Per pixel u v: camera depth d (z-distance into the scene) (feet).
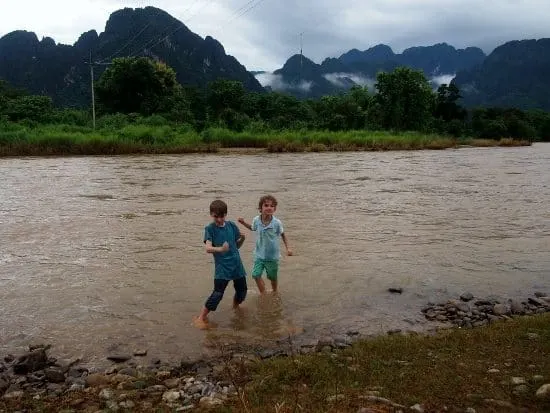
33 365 15.60
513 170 80.64
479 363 14.17
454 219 39.34
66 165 83.56
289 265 26.78
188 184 59.98
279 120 203.31
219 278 19.57
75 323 19.27
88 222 38.06
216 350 16.98
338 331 18.56
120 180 63.57
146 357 16.53
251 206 44.60
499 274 25.41
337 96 247.09
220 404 12.41
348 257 28.35
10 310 20.54
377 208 44.29
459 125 243.60
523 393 12.14
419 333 18.06
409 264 27.07
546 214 41.45
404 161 98.78
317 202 47.42
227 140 131.75
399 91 212.64
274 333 18.39
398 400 12.07
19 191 53.88
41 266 26.71
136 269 26.13
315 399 12.20
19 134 111.45
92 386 14.46
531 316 19.06
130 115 173.88
